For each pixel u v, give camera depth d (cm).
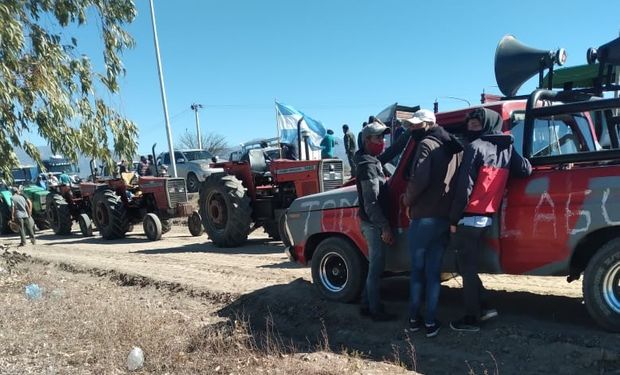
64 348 529
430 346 473
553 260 442
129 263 987
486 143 448
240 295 677
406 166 508
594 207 420
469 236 454
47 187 2033
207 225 1175
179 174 2456
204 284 755
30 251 1299
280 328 573
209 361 477
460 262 470
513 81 580
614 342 424
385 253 535
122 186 1513
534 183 450
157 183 1426
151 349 504
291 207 624
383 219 504
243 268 856
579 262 455
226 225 1129
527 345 445
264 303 637
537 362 422
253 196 1155
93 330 568
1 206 1909
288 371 440
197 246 1207
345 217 566
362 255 566
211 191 1156
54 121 734
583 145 529
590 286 432
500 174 448
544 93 484
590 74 862
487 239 471
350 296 571
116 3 794
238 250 1098
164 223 1538
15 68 698
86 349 521
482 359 439
